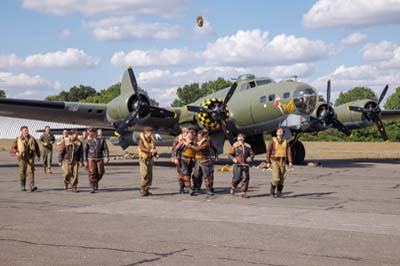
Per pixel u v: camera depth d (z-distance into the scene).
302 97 21.66
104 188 14.73
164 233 8.32
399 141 59.75
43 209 10.83
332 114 23.94
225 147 49.94
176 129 24.78
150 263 6.46
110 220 9.52
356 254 6.92
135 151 45.19
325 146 51.31
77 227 8.80
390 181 16.70
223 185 15.38
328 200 12.20
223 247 7.33
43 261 6.53
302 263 6.46
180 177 13.41
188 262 6.50
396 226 8.91
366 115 26.03
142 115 22.25
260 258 6.70
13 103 20.86
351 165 24.27
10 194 13.41
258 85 23.48
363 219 9.59
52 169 22.75
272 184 12.65
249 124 23.38
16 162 28.52
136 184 15.76
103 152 13.84
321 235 8.16
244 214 10.21
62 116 23.59
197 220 9.54
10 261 6.52
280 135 12.59
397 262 6.51
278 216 9.95
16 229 8.60
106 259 6.64
